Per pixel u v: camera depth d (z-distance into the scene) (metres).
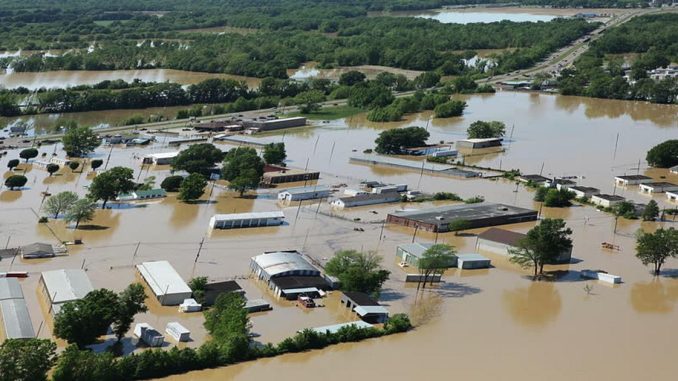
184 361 89.38
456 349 97.75
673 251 124.56
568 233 127.62
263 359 93.00
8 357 81.69
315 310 107.38
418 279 119.56
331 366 92.06
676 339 103.00
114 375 85.75
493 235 135.50
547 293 116.81
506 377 91.31
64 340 93.75
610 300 115.00
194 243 131.12
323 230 141.25
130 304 95.38
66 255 122.31
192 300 106.25
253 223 141.62
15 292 105.00
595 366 94.94
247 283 115.50
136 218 143.75
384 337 100.25
